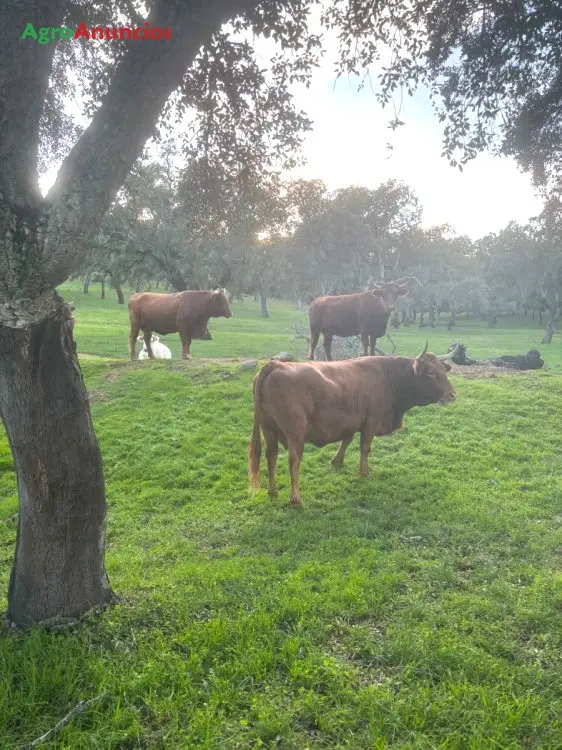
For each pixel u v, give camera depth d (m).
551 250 58.22
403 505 8.24
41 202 4.32
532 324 80.56
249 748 3.54
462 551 6.58
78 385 4.84
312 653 4.43
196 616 5.10
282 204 8.33
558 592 5.32
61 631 4.79
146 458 10.92
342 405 8.77
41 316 4.51
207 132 7.31
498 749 3.47
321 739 3.65
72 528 4.88
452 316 69.56
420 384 9.63
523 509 7.80
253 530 7.53
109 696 3.98
